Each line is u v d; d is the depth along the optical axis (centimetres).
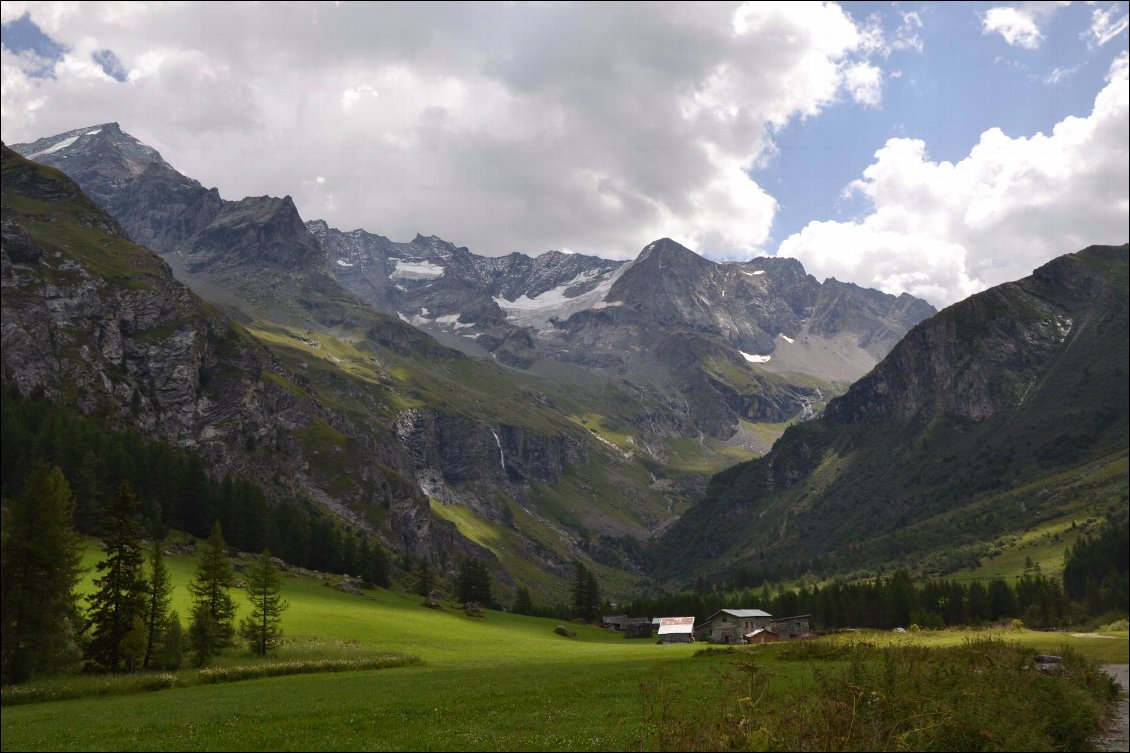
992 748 2844
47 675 7431
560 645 13238
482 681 5800
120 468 17212
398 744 2939
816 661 6253
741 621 17588
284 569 17000
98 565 8006
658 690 4069
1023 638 11000
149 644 8044
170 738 3344
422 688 5334
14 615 7531
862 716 2683
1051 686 4150
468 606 17725
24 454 15712
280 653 9019
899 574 19225
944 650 5544
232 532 18150
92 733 3644
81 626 8081
